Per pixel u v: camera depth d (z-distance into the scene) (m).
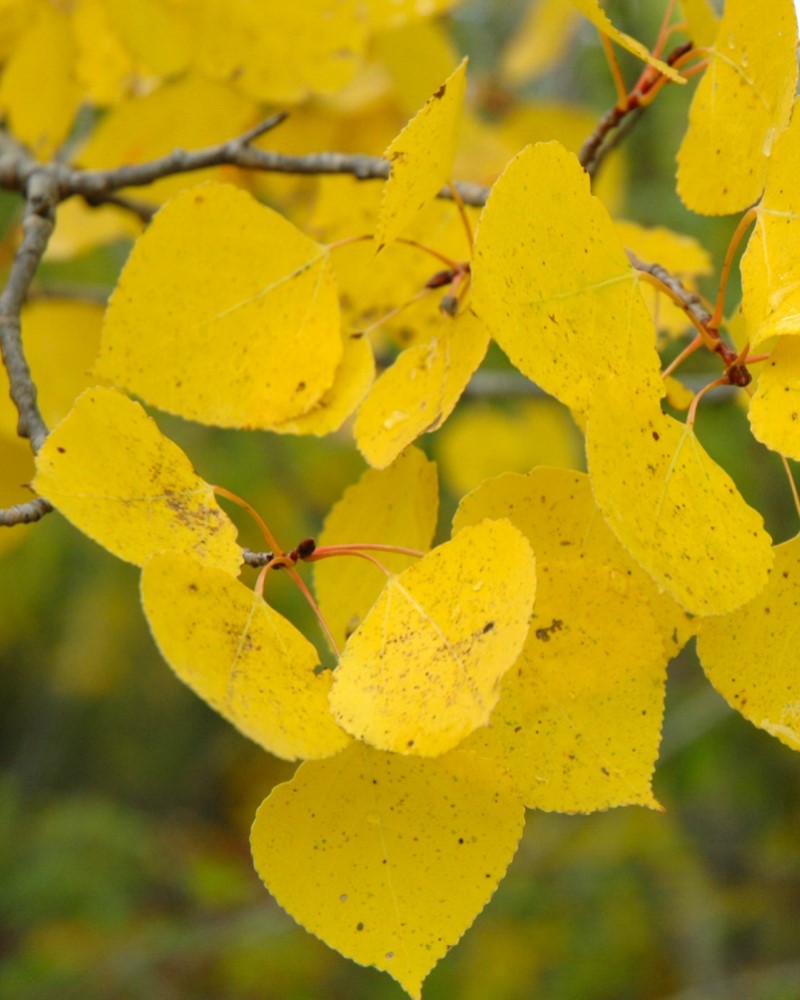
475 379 0.98
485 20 1.46
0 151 0.79
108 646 1.84
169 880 1.72
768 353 0.62
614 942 1.57
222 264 0.62
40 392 0.81
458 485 1.19
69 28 0.77
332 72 0.75
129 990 1.58
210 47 0.74
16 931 1.65
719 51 0.62
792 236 0.59
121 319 0.62
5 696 2.18
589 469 0.56
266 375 0.62
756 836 1.72
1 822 1.69
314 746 0.56
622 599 0.59
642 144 1.21
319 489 1.40
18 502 0.72
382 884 0.57
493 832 0.57
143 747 2.10
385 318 0.63
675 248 0.71
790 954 1.60
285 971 1.70
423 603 0.57
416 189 0.60
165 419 1.36
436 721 0.56
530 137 0.94
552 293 0.57
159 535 0.57
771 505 1.23
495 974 1.57
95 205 0.77
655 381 0.58
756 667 0.59
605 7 1.10
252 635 0.56
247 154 0.73
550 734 0.58
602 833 1.65
